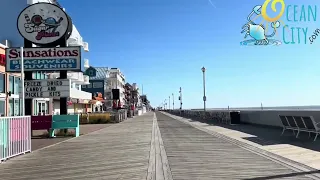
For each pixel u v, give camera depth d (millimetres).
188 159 11891
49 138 21984
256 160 11375
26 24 24828
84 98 69312
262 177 8781
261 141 16500
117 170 10172
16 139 13641
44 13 24953
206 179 8625
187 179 8656
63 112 24469
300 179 8516
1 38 42656
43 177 9516
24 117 14438
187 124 35469
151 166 10633
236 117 31109
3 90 30406
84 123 43969
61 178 9305
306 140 15875
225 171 9625
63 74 24578
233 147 14961
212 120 40531
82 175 9602
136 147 15719
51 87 24297
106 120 44688
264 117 26062
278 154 12414
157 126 33250
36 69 24172
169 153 13453
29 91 24188
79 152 14570
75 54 24328
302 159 11242
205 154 13016
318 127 16500
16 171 10562
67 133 24469
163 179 8711
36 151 15203
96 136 22844
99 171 10125
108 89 116250
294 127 17688
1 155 12234
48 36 24859
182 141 17969
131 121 48281
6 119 12688
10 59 24203
